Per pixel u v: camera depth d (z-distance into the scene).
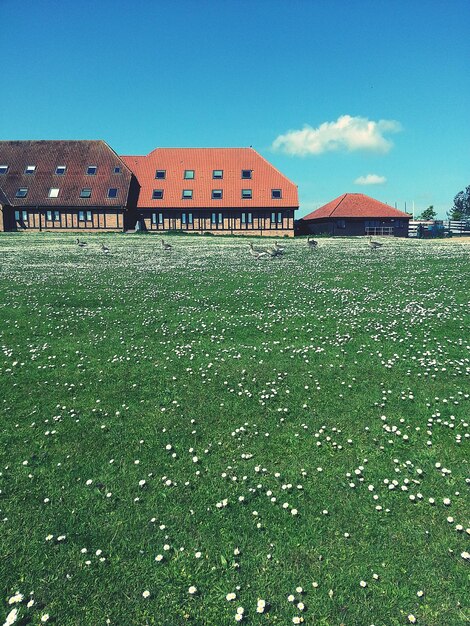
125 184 74.62
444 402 12.52
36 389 13.40
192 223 76.88
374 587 7.08
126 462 10.09
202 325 19.20
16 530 8.13
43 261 37.78
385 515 8.55
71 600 6.87
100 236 62.44
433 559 7.57
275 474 9.64
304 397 12.95
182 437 11.02
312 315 20.38
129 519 8.41
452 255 40.56
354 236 73.88
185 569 7.40
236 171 81.88
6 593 6.97
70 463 10.02
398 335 17.77
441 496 9.02
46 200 72.50
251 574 7.32
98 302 23.03
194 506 8.78
